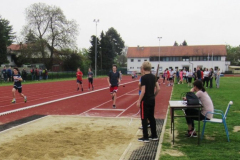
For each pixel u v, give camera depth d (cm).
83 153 523
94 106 1205
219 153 500
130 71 7794
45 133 688
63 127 761
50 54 5200
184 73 2984
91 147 563
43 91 2019
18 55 5584
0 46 4794
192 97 582
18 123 815
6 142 600
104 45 7519
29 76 3497
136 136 658
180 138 626
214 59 7362
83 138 637
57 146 568
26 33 4753
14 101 1323
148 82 610
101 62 7412
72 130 722
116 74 1159
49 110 1087
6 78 3030
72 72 4903
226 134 609
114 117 903
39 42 4656
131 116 952
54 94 1783
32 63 5147
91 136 657
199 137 578
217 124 766
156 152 527
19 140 617
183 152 512
